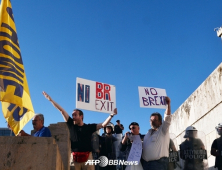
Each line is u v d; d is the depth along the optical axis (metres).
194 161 6.20
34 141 4.00
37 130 5.51
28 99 5.49
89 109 6.28
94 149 6.58
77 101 6.17
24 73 5.75
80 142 5.73
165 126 5.87
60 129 6.11
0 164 3.81
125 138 6.24
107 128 6.99
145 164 5.86
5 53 5.51
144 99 6.62
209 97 8.51
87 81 6.46
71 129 5.82
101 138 6.94
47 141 4.05
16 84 5.31
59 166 4.41
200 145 6.32
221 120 7.79
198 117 9.16
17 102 5.16
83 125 5.87
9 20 5.93
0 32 5.69
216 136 7.92
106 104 6.52
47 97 5.94
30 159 3.92
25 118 5.34
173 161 6.06
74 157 5.71
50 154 4.00
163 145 5.81
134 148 5.98
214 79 8.28
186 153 6.28
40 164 3.92
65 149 5.90
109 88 6.70
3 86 5.17
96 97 6.45
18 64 5.71
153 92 6.76
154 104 6.65
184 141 6.45
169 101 5.96
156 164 5.71
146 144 5.91
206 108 8.65
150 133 6.02
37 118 5.51
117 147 6.82
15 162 3.86
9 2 6.08
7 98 5.09
